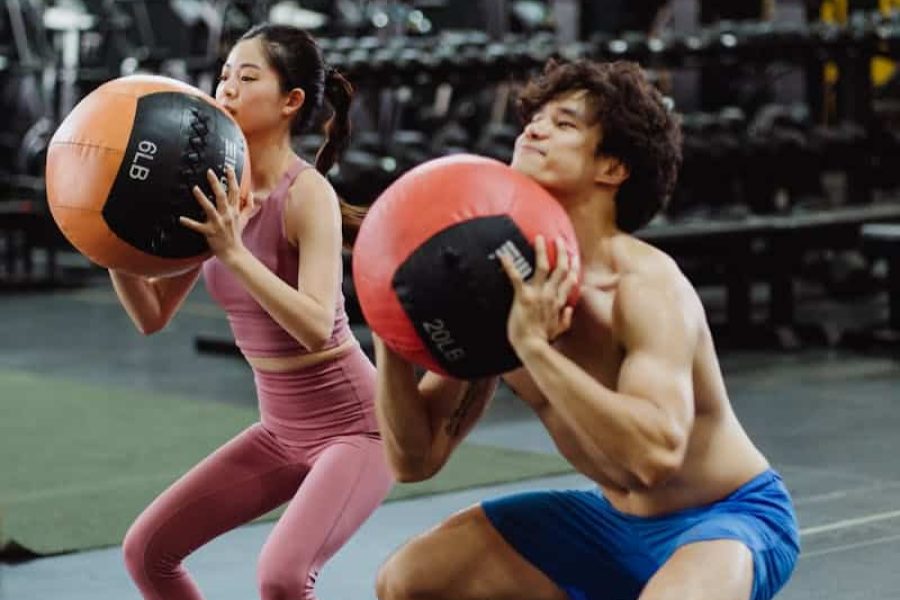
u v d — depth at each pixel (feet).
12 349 36.45
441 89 46.21
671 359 9.75
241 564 18.13
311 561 11.85
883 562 17.51
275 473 12.77
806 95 47.11
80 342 37.42
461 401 11.02
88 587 17.26
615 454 9.55
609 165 10.18
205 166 11.18
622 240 10.34
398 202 9.49
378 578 11.64
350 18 47.55
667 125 10.30
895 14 39.09
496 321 9.39
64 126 11.32
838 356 32.99
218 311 42.57
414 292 9.34
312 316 11.77
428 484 21.80
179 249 11.28
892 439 24.57
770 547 10.49
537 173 10.14
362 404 12.53
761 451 23.86
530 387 10.76
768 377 30.58
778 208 43.55
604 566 11.14
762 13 48.16
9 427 26.71
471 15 45.27
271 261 12.38
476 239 9.27
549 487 21.81
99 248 11.19
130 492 21.75
